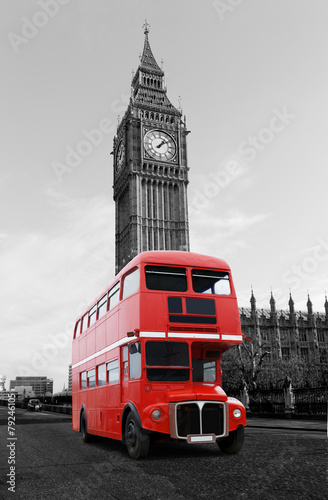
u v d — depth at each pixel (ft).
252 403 108.37
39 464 34.30
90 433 50.29
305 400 90.48
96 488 25.21
